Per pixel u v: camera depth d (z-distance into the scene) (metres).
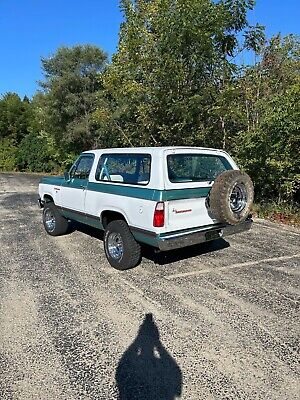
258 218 8.63
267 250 6.11
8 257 6.01
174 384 2.76
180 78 8.91
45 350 3.25
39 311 3.99
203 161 5.23
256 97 9.76
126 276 5.00
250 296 4.27
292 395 2.62
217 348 3.22
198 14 8.41
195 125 9.62
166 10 8.81
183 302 4.14
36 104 28.47
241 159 9.01
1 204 12.20
